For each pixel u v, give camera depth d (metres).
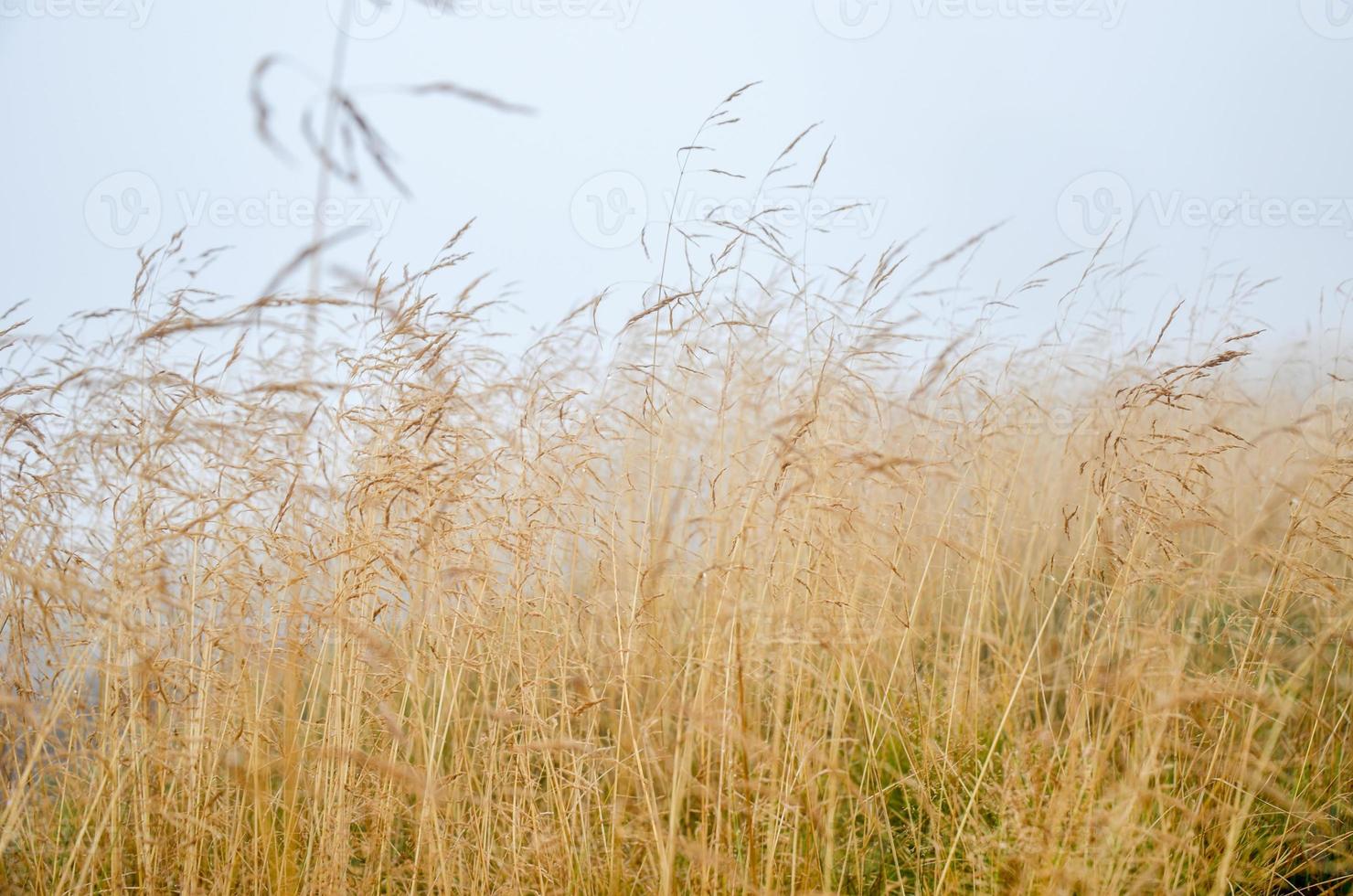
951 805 2.72
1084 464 3.02
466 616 2.67
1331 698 3.11
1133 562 2.78
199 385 2.82
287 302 2.00
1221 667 3.25
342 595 2.49
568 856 2.56
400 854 2.94
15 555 2.88
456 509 2.69
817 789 2.65
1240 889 2.54
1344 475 2.76
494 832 2.79
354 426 2.82
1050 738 2.57
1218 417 3.48
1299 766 2.89
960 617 3.84
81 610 2.60
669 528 3.12
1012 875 2.44
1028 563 3.76
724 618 2.55
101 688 2.56
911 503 3.31
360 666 2.67
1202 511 2.85
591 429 3.17
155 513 2.78
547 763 2.60
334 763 2.63
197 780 2.55
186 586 2.68
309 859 2.56
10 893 2.67
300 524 2.76
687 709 2.42
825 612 2.69
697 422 3.92
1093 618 3.55
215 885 2.50
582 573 3.59
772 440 2.71
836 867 2.72
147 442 2.73
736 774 2.58
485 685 2.88
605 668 3.13
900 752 3.19
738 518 2.78
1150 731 2.61
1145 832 2.32
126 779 2.65
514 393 3.39
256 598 2.69
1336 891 2.56
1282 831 2.74
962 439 3.53
